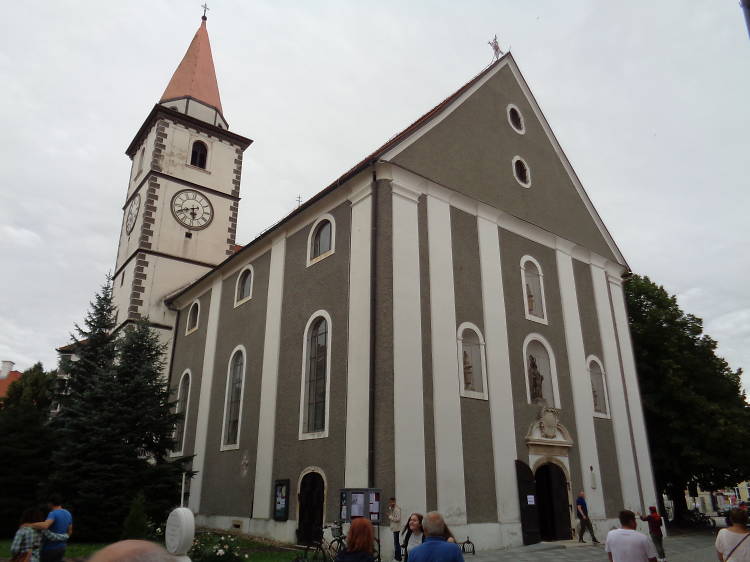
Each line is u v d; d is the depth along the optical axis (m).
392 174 16.38
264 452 17.97
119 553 1.72
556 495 17.38
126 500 16.45
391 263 15.41
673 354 26.16
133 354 19.19
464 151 19.08
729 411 24.48
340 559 5.11
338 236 17.36
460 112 19.55
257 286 21.28
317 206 18.55
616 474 19.92
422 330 15.50
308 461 15.95
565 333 20.22
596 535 18.00
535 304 19.98
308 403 16.86
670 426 24.89
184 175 32.34
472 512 14.78
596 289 22.59
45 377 36.31
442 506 14.17
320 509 15.07
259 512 17.38
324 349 16.84
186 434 23.75
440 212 17.38
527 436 16.98
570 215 22.81
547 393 18.83
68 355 24.27
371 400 14.24
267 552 14.22
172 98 34.50
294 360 17.92
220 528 19.20
